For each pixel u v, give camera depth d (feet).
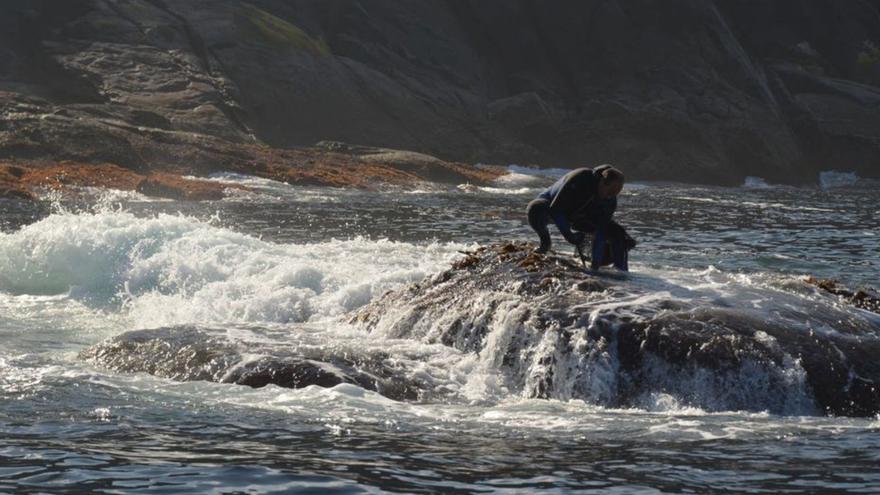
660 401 75.05
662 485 55.26
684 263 156.15
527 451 61.67
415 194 276.82
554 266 89.97
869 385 75.05
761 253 170.71
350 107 390.83
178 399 73.05
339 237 173.99
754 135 426.51
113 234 123.54
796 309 84.12
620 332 78.23
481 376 80.33
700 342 76.64
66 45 361.10
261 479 55.57
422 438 64.59
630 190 338.95
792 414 73.77
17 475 55.77
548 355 79.15
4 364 83.71
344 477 56.08
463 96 427.74
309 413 70.03
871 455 61.46
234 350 82.43
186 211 211.61
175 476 55.93
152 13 384.68
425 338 87.35
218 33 384.88
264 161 288.71
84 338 99.25
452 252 140.77
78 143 264.52
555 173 386.52
